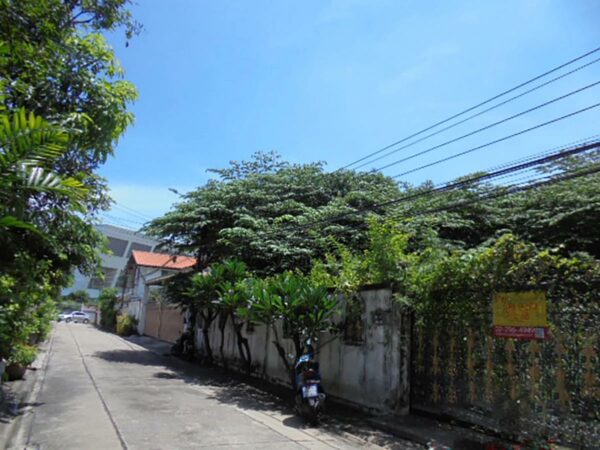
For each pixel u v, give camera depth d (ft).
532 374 20.04
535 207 47.83
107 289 154.92
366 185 55.77
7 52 16.60
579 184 46.55
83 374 41.27
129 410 26.43
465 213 49.44
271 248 46.24
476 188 50.03
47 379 37.68
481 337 22.62
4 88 17.44
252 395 34.55
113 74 21.70
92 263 29.50
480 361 22.53
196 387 37.19
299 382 27.61
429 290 25.13
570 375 18.67
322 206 51.16
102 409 26.48
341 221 48.01
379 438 22.80
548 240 43.04
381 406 26.94
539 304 20.04
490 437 21.15
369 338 28.86
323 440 22.25
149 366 50.37
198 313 60.23
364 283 30.35
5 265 22.43
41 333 55.42
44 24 17.92
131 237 213.25
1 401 27.71
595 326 18.12
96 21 19.76
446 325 24.68
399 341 26.81
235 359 49.44
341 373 31.27
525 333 20.40
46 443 19.47
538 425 19.51
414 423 24.35
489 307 22.34
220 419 25.39
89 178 22.93
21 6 17.17
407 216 44.39
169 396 31.99
